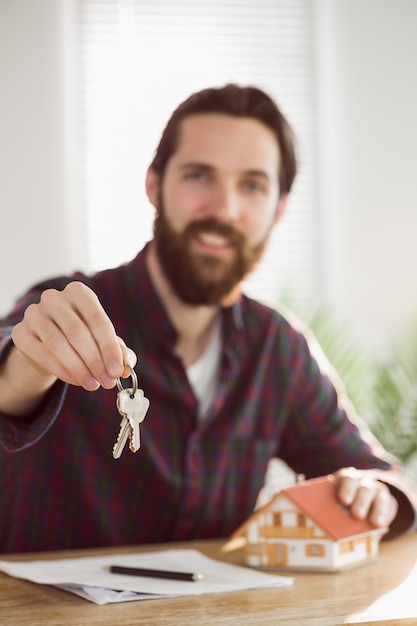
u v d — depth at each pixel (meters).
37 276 2.85
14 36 2.85
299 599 0.98
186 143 1.50
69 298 0.93
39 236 2.85
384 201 3.08
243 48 3.08
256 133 1.51
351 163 3.06
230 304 1.56
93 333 0.90
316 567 1.11
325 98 3.09
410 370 2.80
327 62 3.08
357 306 3.05
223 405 1.56
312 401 1.62
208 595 1.00
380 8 3.07
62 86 2.88
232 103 1.50
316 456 1.63
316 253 3.12
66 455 1.48
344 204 3.06
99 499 1.48
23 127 2.85
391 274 3.07
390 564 1.16
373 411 2.80
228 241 1.49
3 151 2.84
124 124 2.98
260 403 1.59
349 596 0.99
